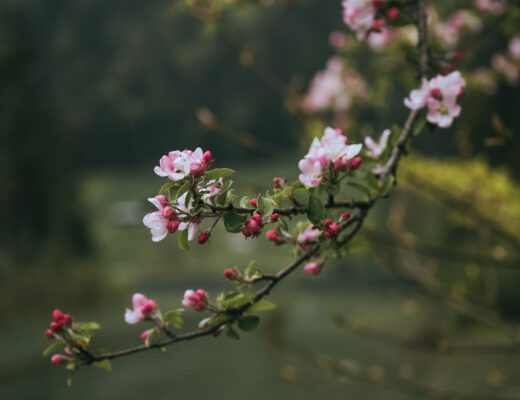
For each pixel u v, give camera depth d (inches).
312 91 192.4
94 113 3122.5
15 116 1438.2
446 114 90.4
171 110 2982.3
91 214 1641.2
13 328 842.8
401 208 166.2
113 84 3154.5
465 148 176.1
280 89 182.4
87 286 1035.3
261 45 2327.8
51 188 1414.9
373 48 171.5
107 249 1590.8
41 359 670.5
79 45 3508.9
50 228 1398.9
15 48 1487.5
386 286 979.9
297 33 2289.6
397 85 186.1
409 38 163.5
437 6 167.5
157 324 81.6
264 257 1238.9
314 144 79.4
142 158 3043.8
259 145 168.9
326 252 84.2
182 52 2977.4
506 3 169.5
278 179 79.4
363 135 159.0
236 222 71.9
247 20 2265.0
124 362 670.5
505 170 176.6
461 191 176.1
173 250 1453.0
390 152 91.4
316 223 77.0
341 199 84.5
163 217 72.2
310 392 509.7
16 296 965.2
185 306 81.5
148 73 3102.9
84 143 1660.9
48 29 3553.2
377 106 190.4
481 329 459.2
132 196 2356.1
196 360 665.0
